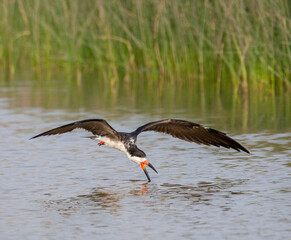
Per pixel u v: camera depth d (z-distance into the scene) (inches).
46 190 409.4
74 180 432.5
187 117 657.0
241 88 852.0
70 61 985.5
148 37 914.7
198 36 890.1
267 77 811.4
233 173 442.3
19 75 1025.5
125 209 369.1
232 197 387.9
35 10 1023.6
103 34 927.7
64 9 969.5
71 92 848.3
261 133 573.6
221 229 332.5
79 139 561.9
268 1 780.0
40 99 789.2
